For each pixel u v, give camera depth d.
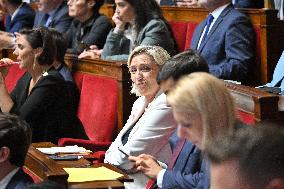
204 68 7.23
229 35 12.45
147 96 8.94
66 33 15.70
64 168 7.78
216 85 5.41
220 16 12.70
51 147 9.25
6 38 16.95
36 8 21.00
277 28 12.66
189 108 5.33
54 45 11.73
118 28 13.56
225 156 3.09
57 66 12.38
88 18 15.13
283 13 14.84
